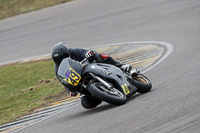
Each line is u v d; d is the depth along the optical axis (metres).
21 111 30.34
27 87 38.88
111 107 22.88
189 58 32.75
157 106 19.98
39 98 33.09
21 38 64.31
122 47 44.91
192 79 24.84
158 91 24.00
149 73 31.70
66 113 25.69
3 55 58.50
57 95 32.47
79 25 61.47
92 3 73.19
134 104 21.69
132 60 38.62
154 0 62.94
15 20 76.44
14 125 26.84
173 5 57.12
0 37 68.19
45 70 44.16
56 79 38.88
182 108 18.48
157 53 38.88
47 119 25.58
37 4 84.50
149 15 55.69
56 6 79.19
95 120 20.55
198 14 50.03
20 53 56.84
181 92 21.91
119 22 56.69
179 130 15.84
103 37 51.91
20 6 85.75
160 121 17.36
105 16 61.91
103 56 23.92
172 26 48.22
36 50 55.72
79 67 22.00
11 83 42.31
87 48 48.56
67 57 22.91
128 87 23.08
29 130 23.70
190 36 41.91
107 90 21.98
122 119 19.11
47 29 64.69
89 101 24.05
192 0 57.44
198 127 15.61
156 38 45.25
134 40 46.88
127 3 65.75
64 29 61.84
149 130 16.56
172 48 39.16
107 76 22.12
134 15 57.88
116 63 24.92
